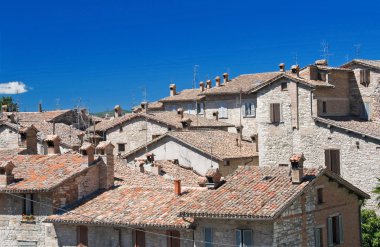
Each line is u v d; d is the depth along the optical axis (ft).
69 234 127.95
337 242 129.29
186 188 131.54
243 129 254.47
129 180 151.23
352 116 195.62
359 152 174.29
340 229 129.70
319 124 182.09
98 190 138.51
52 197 129.90
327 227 125.39
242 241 109.40
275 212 105.40
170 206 122.72
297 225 114.52
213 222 112.37
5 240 134.72
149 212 121.90
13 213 134.00
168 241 117.70
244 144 210.18
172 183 153.99
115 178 151.23
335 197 128.67
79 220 124.57
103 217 123.65
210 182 122.21
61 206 131.34
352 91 196.65
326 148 180.34
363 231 147.95
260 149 193.77
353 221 135.03
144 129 235.81
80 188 135.23
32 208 132.57
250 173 124.47
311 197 120.06
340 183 129.29
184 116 244.22
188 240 115.34
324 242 123.75
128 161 207.10
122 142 239.91
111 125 242.17
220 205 112.27
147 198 128.88
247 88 255.09
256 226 108.37
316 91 184.14
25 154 155.02
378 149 171.01
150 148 203.82
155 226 116.26
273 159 191.31
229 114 260.42
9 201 134.41
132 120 238.48
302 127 185.68
